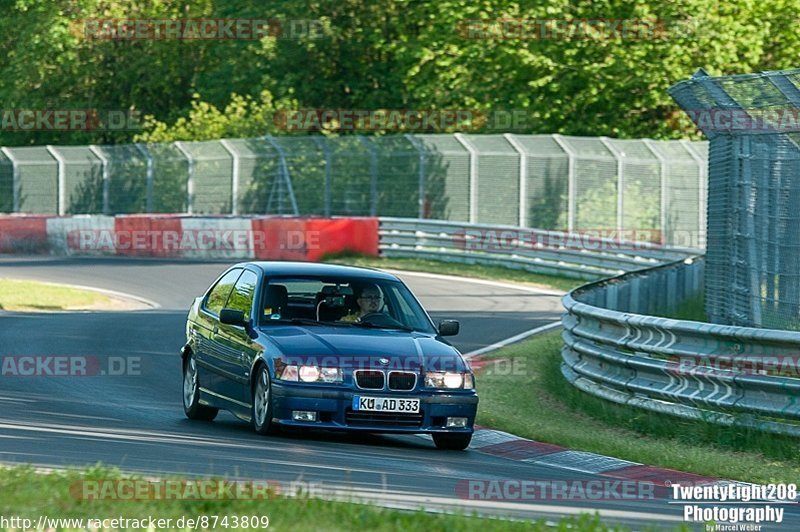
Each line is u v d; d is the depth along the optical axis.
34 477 26.62
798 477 35.44
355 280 43.69
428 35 157.62
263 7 178.25
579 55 152.62
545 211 126.56
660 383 45.34
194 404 45.12
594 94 150.50
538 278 114.88
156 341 71.50
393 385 39.19
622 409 47.22
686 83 56.12
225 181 139.62
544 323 83.06
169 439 37.56
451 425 39.75
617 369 48.72
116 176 146.50
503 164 127.75
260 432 39.94
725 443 40.62
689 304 81.12
